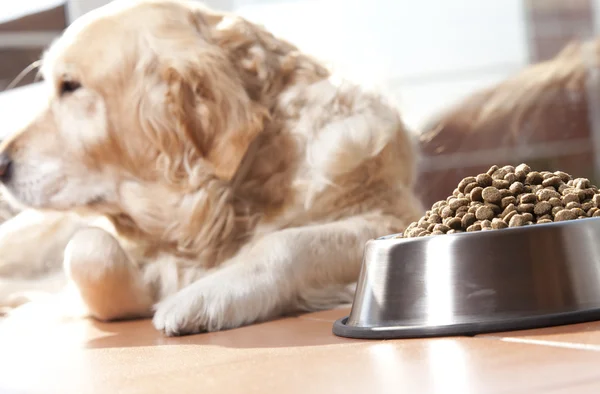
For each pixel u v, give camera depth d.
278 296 1.08
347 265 1.15
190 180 1.18
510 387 0.66
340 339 0.90
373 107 1.23
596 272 0.85
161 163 1.19
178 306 1.03
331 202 1.19
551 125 2.12
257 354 0.87
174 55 1.16
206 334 1.02
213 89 1.16
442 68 2.12
